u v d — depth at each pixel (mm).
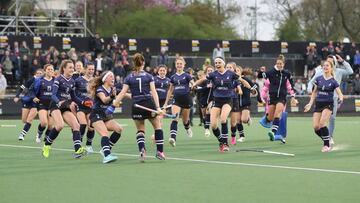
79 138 16688
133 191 11625
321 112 18406
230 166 14992
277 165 15203
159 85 21531
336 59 20000
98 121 15539
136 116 15398
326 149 18391
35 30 47250
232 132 20750
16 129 27375
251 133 25281
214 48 45594
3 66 38312
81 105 17375
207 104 23438
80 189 11859
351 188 11883
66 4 51594
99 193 11438
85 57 37281
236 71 20531
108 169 14461
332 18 70938
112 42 41594
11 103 35375
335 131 26531
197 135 24266
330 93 18250
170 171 14133
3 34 41781
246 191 11602
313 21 72188
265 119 21719
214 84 18172
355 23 69250
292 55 46969
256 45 46469
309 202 10570
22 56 38688
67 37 41125
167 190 11719
